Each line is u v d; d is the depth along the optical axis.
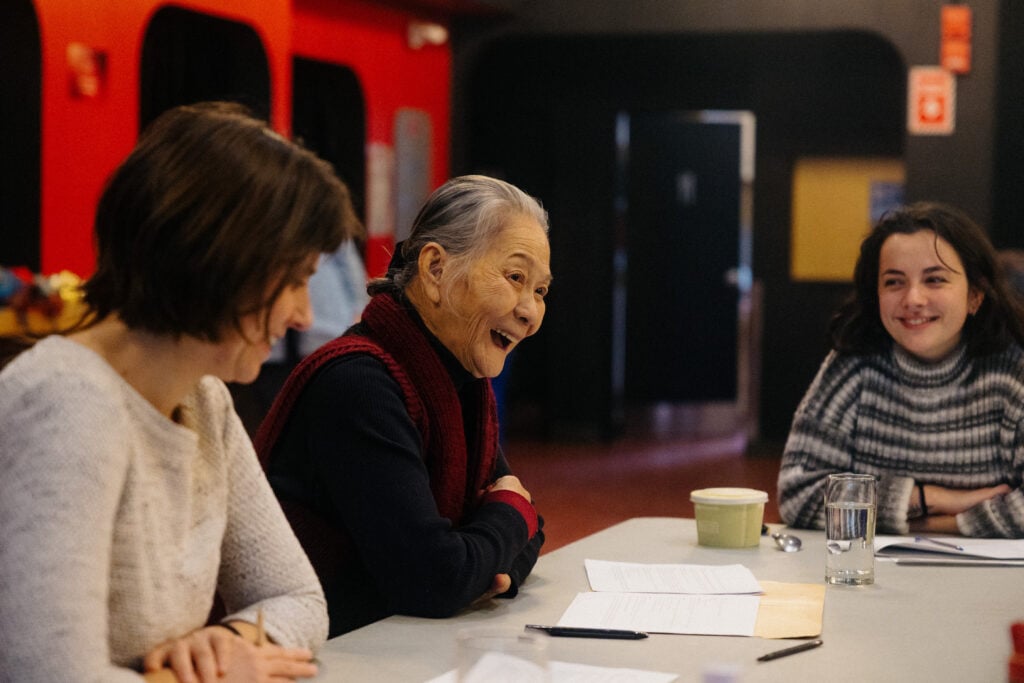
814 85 9.88
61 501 1.44
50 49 5.65
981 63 7.88
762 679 1.71
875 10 8.04
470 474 2.36
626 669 1.73
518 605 2.15
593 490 8.16
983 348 2.99
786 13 8.21
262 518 1.84
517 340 2.31
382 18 8.19
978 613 2.10
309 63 7.77
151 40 6.72
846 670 1.75
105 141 5.97
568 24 8.63
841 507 2.32
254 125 1.55
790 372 9.87
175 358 1.59
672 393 13.60
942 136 7.96
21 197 5.66
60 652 1.41
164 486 1.63
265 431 2.26
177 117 1.52
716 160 13.37
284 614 1.78
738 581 2.29
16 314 4.84
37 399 1.47
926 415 3.04
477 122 12.40
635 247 13.38
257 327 1.55
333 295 5.88
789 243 9.91
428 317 2.29
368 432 2.13
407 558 2.05
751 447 9.90
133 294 1.51
